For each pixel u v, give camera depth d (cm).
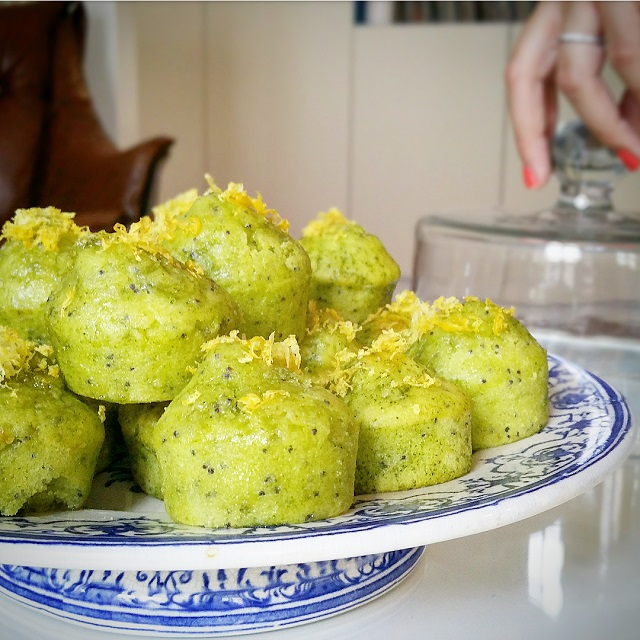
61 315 21
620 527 23
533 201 99
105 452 23
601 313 38
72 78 81
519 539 22
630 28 46
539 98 50
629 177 90
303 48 101
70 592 19
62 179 76
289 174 104
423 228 44
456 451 22
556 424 25
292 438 18
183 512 19
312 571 19
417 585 20
